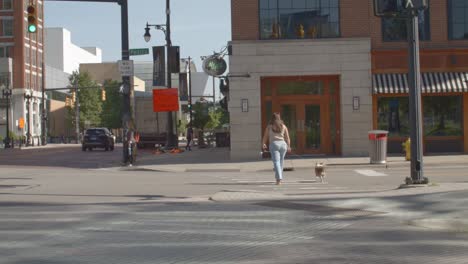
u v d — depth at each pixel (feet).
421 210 37.60
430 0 90.84
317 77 95.09
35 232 32.14
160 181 63.67
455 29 90.94
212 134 185.16
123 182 62.54
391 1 46.85
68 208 41.50
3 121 275.39
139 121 286.05
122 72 92.07
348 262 25.00
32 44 290.35
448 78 89.66
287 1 91.76
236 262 25.00
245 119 92.07
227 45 94.38
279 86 95.45
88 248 27.99
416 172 49.85
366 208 39.63
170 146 136.67
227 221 35.55
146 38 130.00
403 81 90.27
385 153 80.43
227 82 95.76
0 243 29.19
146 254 26.63
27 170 85.76
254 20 91.66
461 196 41.93
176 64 116.57
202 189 54.54
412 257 25.95
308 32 91.81
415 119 49.14
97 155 136.67
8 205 43.42
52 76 350.64
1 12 275.80
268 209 40.24
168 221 35.60
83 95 309.63
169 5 131.64
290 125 95.50
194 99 350.43
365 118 91.66
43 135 269.64
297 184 58.08
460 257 25.96
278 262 24.99
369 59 91.30
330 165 80.43
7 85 236.02
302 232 32.04
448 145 92.94
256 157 92.32
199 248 27.91
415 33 48.08
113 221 35.65
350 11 91.40
